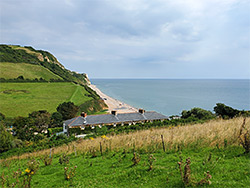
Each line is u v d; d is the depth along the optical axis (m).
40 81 109.69
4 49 137.50
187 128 14.77
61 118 56.81
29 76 111.31
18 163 16.94
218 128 11.99
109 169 9.34
